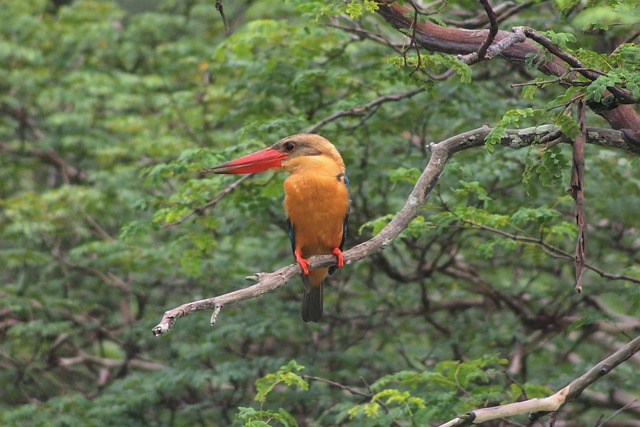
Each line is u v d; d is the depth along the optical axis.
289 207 8.33
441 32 7.82
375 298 13.69
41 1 17.55
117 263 14.73
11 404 14.34
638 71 6.65
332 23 11.64
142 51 17.27
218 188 11.03
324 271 8.74
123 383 12.93
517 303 14.09
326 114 12.38
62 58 17.34
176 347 13.58
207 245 11.30
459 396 9.79
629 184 11.77
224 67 14.05
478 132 7.36
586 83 6.45
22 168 17.47
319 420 10.76
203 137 14.71
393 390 8.56
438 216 9.43
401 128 12.80
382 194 13.11
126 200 15.01
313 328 13.59
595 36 10.16
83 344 16.16
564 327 13.02
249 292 5.85
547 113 6.55
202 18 17.86
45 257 14.58
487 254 9.84
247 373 12.06
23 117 17.17
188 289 15.90
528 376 13.07
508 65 13.13
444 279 14.51
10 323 14.76
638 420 13.83
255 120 11.62
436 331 15.23
